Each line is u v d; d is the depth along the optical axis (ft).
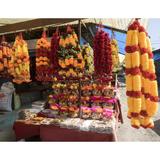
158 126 20.74
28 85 33.58
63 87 15.16
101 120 13.19
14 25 14.03
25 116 14.14
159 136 18.11
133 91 8.17
